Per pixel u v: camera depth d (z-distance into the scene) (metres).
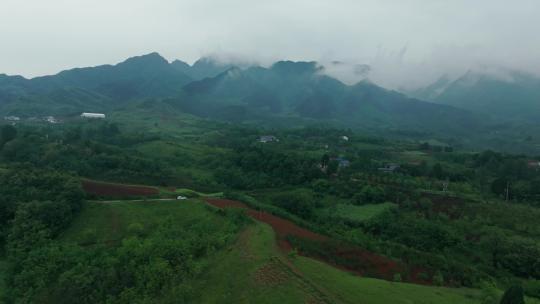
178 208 69.38
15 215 61.94
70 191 67.12
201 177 114.62
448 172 120.44
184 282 46.91
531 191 102.69
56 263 53.56
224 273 47.03
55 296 49.03
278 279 42.25
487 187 111.50
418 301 42.53
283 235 58.53
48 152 100.81
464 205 92.06
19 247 56.84
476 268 66.62
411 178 115.19
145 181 100.19
